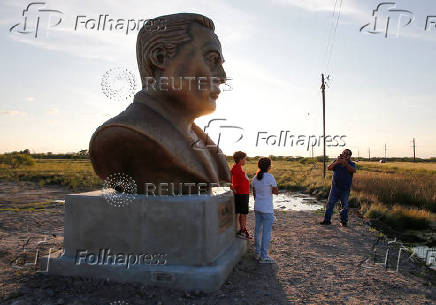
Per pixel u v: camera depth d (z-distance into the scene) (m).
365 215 9.16
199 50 4.82
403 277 4.48
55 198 13.50
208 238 4.12
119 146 4.31
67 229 4.40
